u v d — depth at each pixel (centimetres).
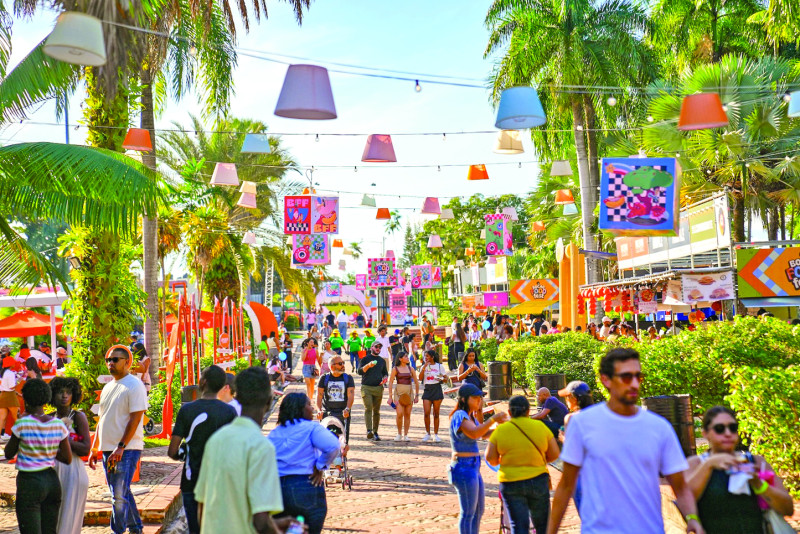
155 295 1955
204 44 1770
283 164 3856
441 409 2092
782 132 2306
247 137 1428
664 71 3059
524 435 650
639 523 382
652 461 389
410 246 9231
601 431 395
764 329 1198
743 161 2300
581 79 2795
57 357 2352
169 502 909
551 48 2802
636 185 1670
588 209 2869
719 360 1151
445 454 1385
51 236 4959
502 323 3064
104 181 988
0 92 1090
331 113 686
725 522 414
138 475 1066
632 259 2411
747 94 2223
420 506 972
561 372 1758
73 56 591
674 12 3094
